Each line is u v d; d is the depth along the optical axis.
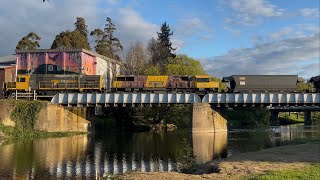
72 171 27.09
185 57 87.75
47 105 54.03
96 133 63.03
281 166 21.16
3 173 25.86
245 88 65.44
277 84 65.69
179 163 30.52
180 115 74.31
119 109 74.06
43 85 62.72
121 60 103.25
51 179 24.12
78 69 70.12
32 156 33.81
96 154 36.41
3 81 68.56
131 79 65.06
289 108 84.25
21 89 61.88
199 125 58.69
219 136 54.78
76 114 58.50
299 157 24.58
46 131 53.72
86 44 105.50
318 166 20.77
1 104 50.75
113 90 65.25
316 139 42.44
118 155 35.91
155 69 79.81
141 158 34.03
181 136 56.22
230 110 90.88
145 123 73.31
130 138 53.66
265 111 78.56
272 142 44.34
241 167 21.64
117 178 21.17
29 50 70.75
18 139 48.12
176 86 64.69
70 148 40.47
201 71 82.19
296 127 81.56
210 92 63.19
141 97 59.56
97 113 75.50
